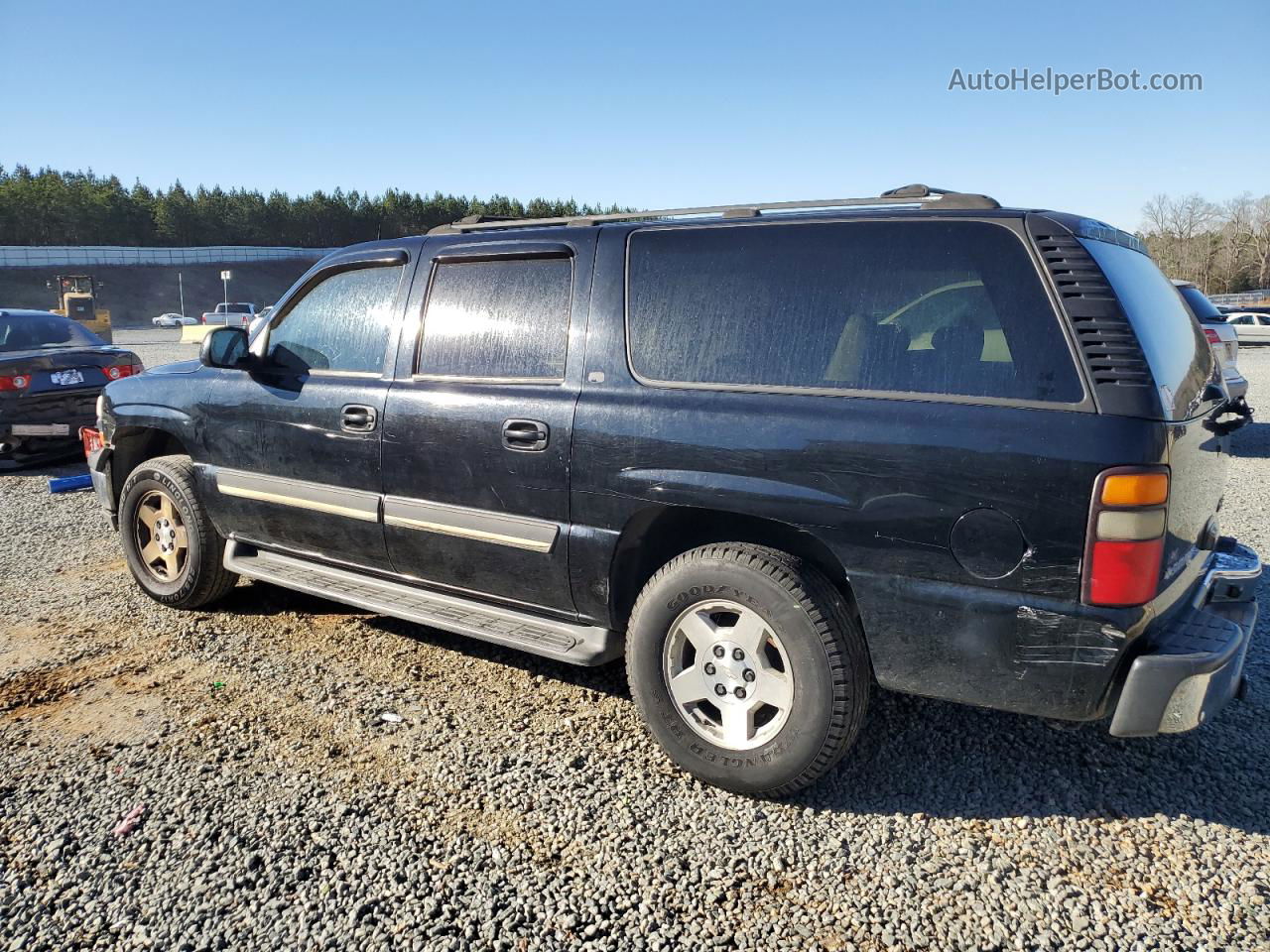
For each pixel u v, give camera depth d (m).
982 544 2.51
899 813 2.84
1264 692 3.69
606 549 3.14
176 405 4.51
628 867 2.56
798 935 2.29
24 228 96.50
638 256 3.24
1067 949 2.25
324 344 4.03
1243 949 2.24
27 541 6.05
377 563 3.89
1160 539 2.41
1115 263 2.69
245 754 3.17
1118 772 3.09
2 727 3.37
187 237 104.06
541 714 3.50
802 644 2.73
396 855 2.60
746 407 2.87
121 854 2.60
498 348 3.48
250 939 2.26
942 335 2.66
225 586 4.62
